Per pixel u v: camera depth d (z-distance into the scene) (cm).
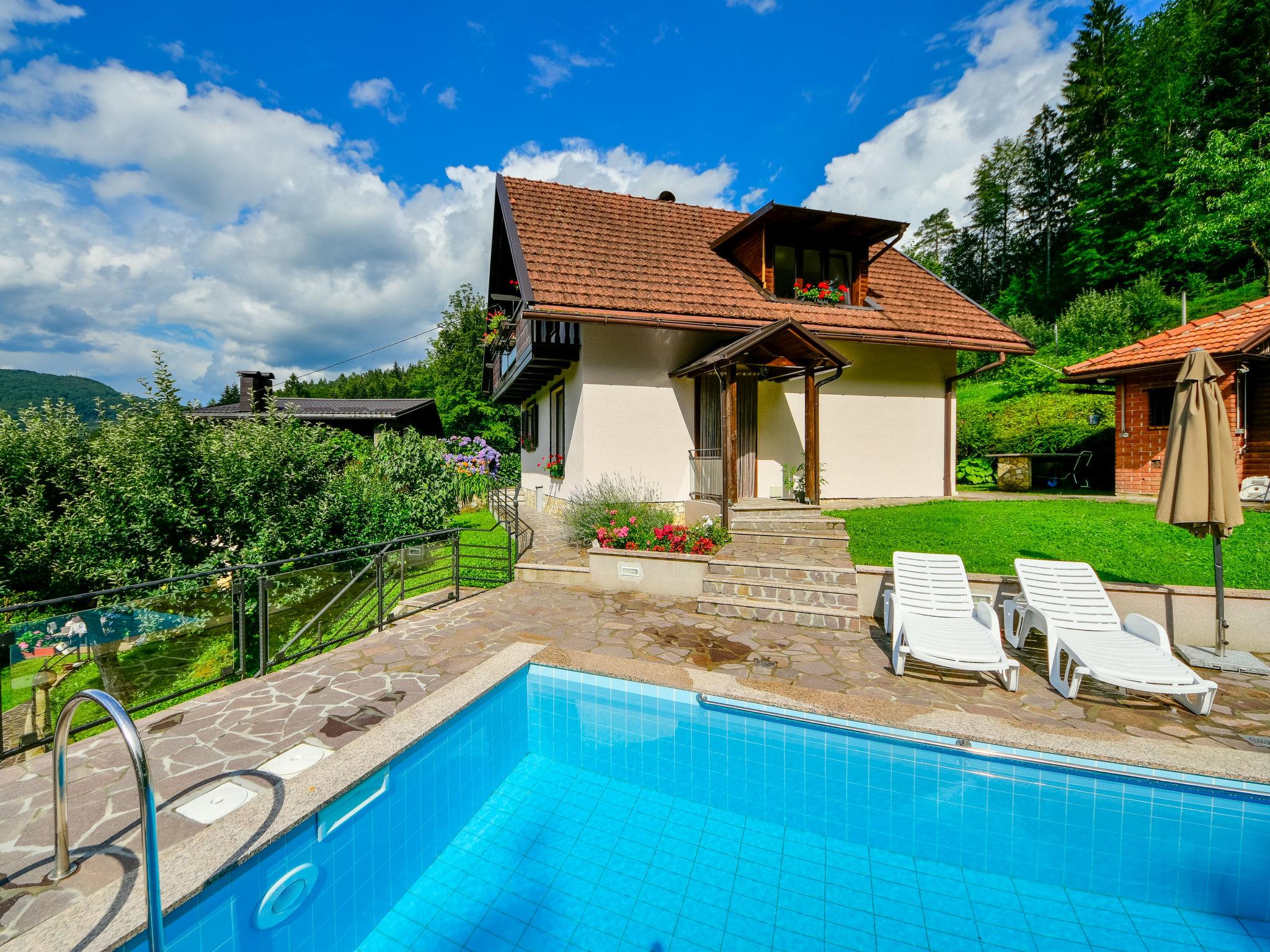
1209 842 290
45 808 279
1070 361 2102
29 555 643
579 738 430
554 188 1227
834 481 1085
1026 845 316
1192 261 2208
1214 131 1705
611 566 712
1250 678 425
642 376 971
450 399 2833
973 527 820
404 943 278
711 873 316
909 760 339
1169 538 702
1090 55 3347
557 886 309
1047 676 438
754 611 585
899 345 1062
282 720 365
